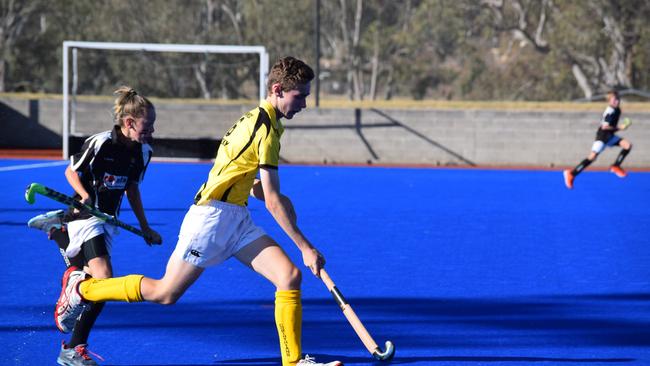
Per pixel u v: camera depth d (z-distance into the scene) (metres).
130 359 18.22
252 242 16.33
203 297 23.78
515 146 71.75
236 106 73.88
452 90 155.62
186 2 140.88
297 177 60.25
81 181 17.41
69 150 70.12
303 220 39.28
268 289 24.84
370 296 24.27
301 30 143.75
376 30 151.12
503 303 23.55
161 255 30.39
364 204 45.47
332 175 61.97
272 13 143.00
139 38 140.00
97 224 17.50
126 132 17.23
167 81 140.25
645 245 33.31
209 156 69.94
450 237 34.78
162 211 41.81
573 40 137.12
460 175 63.22
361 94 156.00
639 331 20.69
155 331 20.34
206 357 18.38
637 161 70.69
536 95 151.75
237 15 148.12
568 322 21.52
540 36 145.25
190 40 140.12
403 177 61.06
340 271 27.80
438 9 145.12
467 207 44.69
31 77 147.88
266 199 15.68
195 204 16.27
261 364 17.91
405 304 23.33
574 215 41.94
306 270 28.00
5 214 39.94
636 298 24.23
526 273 27.72
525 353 18.81
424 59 154.62
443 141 72.19
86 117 75.50
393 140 72.38
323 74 142.75
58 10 142.38
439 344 19.47
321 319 21.59
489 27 146.00
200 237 15.89
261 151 15.56
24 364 17.62
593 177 62.75
